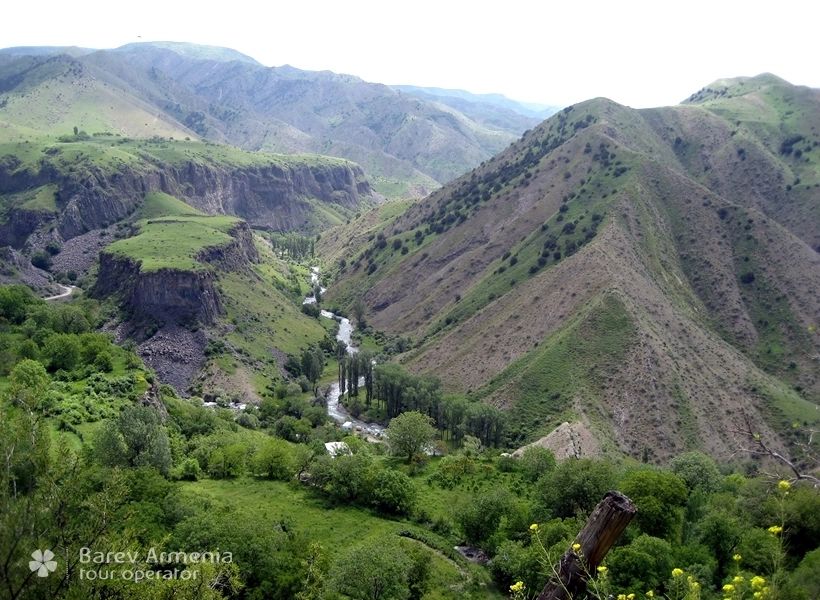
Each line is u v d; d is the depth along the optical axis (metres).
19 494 21.31
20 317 130.50
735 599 16.30
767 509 55.66
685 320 177.62
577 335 161.38
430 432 110.75
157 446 78.44
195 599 26.94
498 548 68.94
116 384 98.75
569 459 84.19
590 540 13.97
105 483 24.00
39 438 22.81
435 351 199.62
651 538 54.84
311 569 49.72
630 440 136.50
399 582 53.59
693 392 146.38
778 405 150.62
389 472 86.19
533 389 153.50
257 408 161.38
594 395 146.50
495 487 82.88
